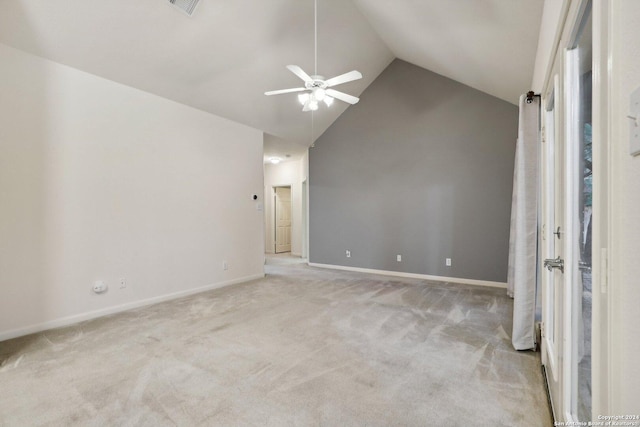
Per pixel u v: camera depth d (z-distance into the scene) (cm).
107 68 324
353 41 441
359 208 575
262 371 211
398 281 490
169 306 361
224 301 381
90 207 322
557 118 159
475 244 466
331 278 514
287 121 536
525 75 332
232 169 476
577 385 136
